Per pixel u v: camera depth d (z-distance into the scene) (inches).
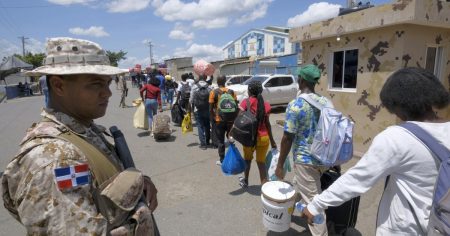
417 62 229.0
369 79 245.4
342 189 64.4
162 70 622.5
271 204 113.6
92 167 43.6
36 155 39.9
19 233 137.1
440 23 217.2
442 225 49.8
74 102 48.1
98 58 48.4
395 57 225.1
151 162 236.5
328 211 118.3
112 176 46.5
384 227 62.3
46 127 43.9
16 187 42.1
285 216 114.6
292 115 111.3
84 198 40.8
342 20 255.8
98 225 40.4
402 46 220.5
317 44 295.6
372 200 161.5
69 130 45.2
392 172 59.1
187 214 150.3
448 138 55.9
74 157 41.4
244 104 162.9
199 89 270.5
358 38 251.9
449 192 49.0
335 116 105.8
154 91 327.0
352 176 63.2
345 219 117.8
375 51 238.7
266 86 509.0
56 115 46.4
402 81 60.2
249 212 151.2
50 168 39.2
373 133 246.2
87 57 47.1
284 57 960.3
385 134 59.6
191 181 194.2
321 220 105.7
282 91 520.7
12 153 276.1
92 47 48.4
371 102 245.4
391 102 61.9
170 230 136.1
